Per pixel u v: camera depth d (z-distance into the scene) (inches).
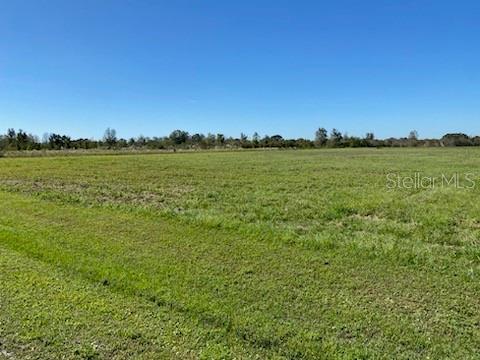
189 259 271.3
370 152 2407.7
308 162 1445.6
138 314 187.6
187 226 369.7
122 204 492.4
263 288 220.5
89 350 155.8
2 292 210.4
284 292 215.2
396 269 251.6
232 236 333.4
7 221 390.0
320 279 234.8
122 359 150.3
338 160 1568.7
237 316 186.4
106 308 193.3
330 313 190.2
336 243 308.8
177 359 150.6
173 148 3078.2
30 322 177.5
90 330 171.3
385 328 175.9
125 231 349.7
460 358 153.1
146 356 152.3
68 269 249.0
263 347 161.3
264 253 285.9
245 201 535.8
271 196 581.3
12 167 1141.1
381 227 374.3
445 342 164.6
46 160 1489.9
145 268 251.0
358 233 350.9
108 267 250.7
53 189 658.2
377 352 156.6
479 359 152.4
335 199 547.2
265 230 347.6
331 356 154.2
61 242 309.9
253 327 176.1
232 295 210.8
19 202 506.3
